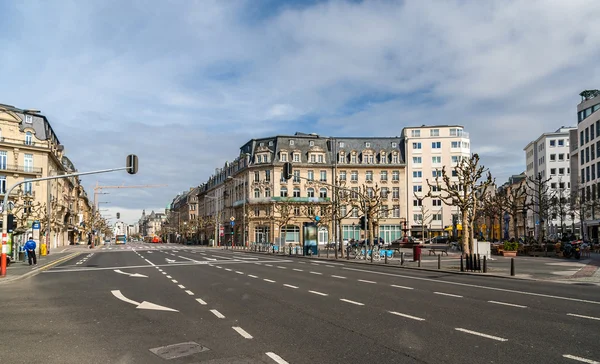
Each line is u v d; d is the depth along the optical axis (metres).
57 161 70.94
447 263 30.22
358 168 84.25
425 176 86.38
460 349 7.40
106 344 8.05
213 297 13.80
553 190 76.06
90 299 13.90
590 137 68.62
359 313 10.77
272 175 82.06
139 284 17.97
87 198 132.25
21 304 12.99
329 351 7.34
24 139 61.28
